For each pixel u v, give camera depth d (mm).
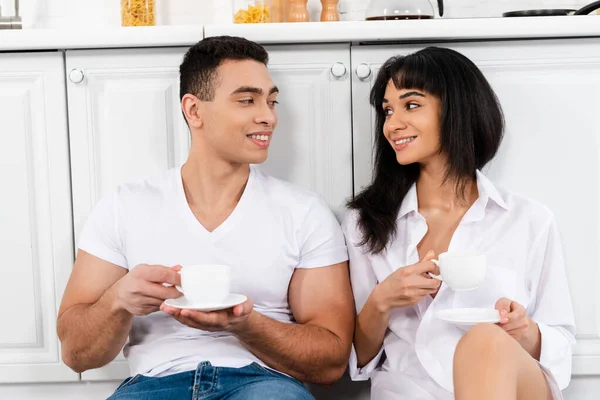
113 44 1677
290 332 1467
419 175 1623
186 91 1568
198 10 2080
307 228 1559
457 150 1532
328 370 1512
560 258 1538
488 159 1605
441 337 1490
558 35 1662
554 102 1696
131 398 1389
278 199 1562
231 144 1515
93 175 1724
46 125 1715
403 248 1582
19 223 1728
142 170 1728
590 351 1705
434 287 1412
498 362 1155
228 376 1416
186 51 1704
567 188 1711
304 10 1894
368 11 1809
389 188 1610
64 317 1505
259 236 1527
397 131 1553
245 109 1512
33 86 1714
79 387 1766
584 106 1693
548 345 1439
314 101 1722
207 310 1268
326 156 1728
